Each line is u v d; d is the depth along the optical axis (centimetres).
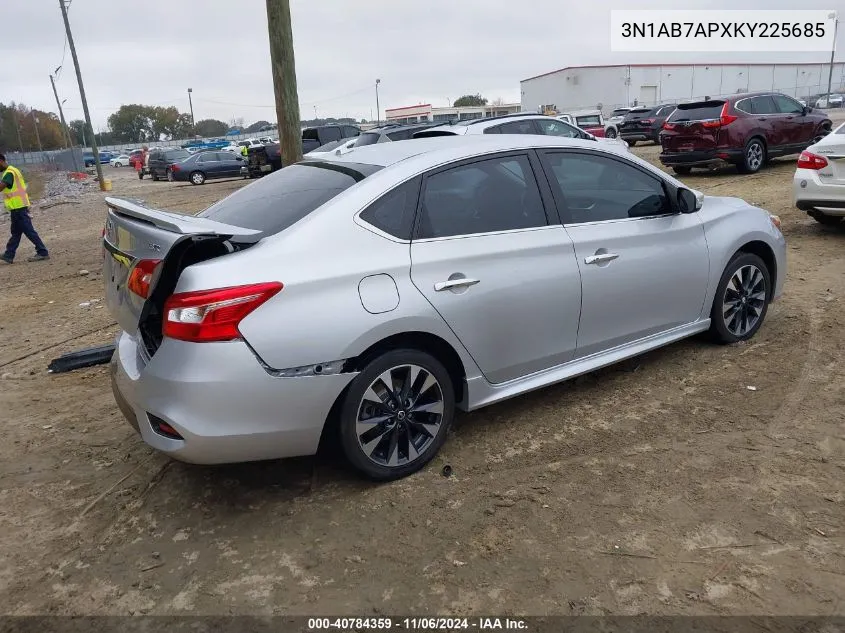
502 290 358
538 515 311
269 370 294
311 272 303
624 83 5262
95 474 371
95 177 4191
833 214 798
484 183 368
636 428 386
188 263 310
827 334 511
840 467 336
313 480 351
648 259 422
